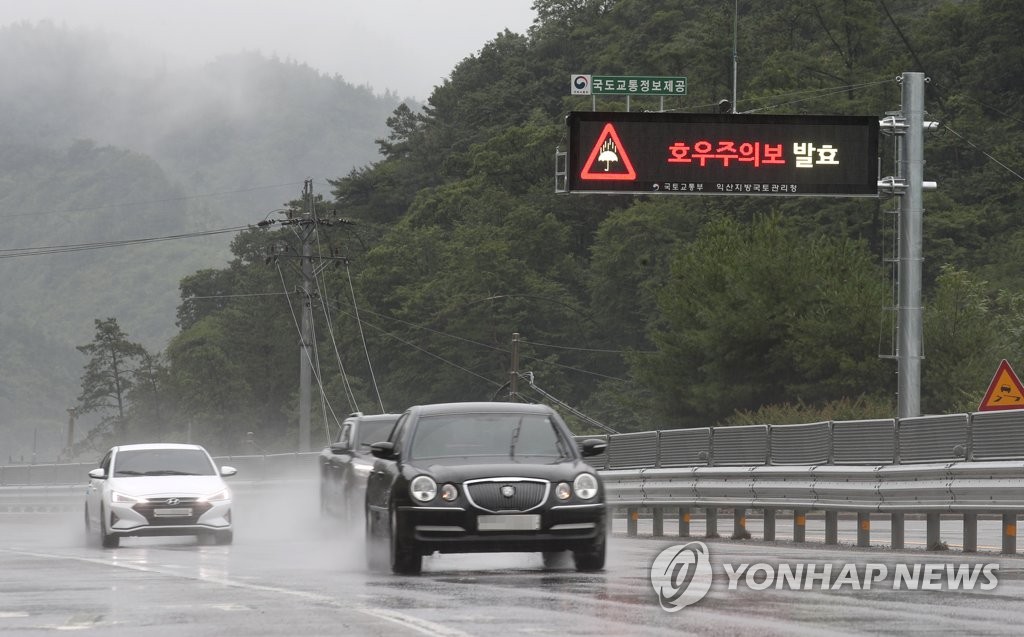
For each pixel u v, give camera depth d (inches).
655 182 3444.9
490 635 1114.7
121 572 1873.8
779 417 5157.5
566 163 3442.4
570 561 1847.9
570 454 1776.6
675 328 6899.6
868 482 2217.0
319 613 1299.2
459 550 1670.8
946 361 5743.1
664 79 4638.3
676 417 6801.2
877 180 3422.7
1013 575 1636.3
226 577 1755.7
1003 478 1964.8
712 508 2645.2
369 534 1892.2
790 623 1175.6
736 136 3444.9
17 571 1909.4
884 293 6161.4
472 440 1785.2
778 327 6407.5
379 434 2807.6
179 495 2657.5
